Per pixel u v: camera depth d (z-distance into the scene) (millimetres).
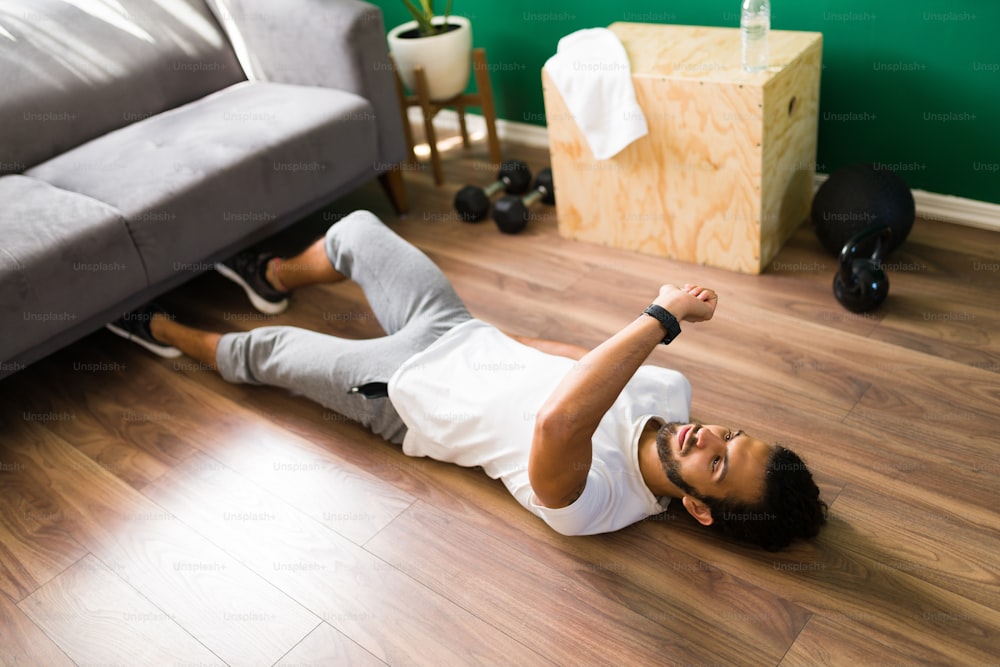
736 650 1344
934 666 1287
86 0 2424
